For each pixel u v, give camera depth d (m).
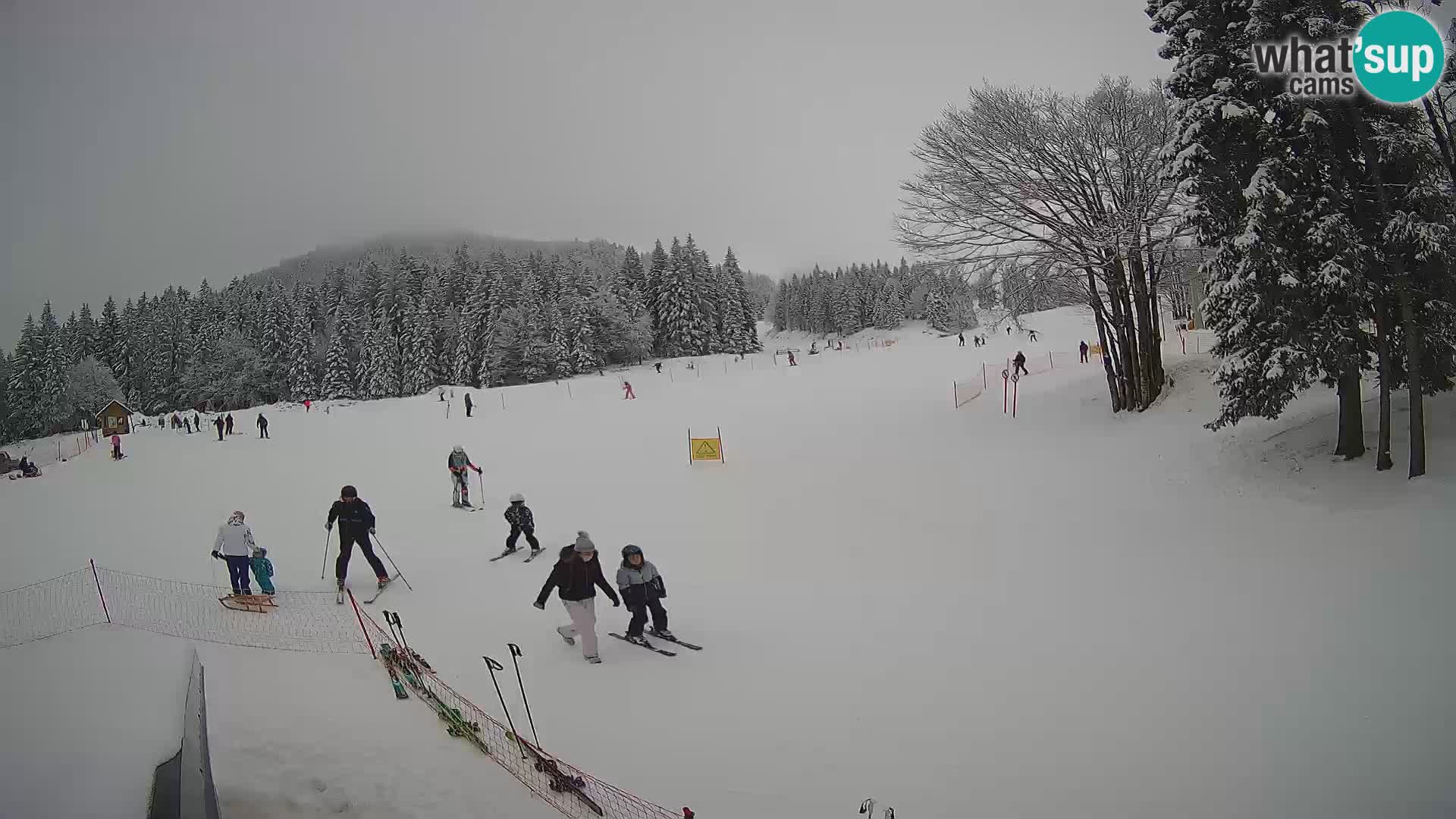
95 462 31.78
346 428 37.44
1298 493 12.48
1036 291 23.02
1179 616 9.19
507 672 8.38
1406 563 9.23
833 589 11.32
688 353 89.44
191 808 2.95
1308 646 7.92
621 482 20.09
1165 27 15.24
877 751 6.62
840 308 129.75
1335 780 5.79
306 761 5.88
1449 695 6.59
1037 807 5.71
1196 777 6.00
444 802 5.51
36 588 11.70
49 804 2.71
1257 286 12.63
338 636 9.32
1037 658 8.38
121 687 3.87
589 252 195.25
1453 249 11.79
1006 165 21.30
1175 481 14.72
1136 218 19.95
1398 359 13.12
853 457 21.06
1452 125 12.81
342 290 102.56
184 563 13.41
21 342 54.66
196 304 99.75
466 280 94.31
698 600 11.05
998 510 15.00
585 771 6.29
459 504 18.02
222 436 35.88
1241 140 13.25
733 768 6.36
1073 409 22.73
